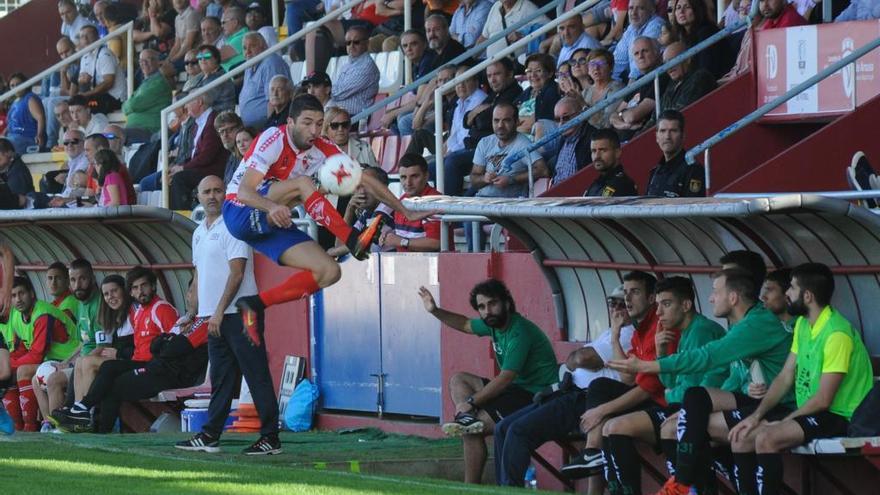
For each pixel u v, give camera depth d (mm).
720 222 25219
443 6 47094
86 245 39250
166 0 58031
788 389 22375
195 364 34156
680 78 35219
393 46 47312
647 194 30844
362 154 37094
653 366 22953
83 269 37688
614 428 23703
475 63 42500
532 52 43125
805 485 23500
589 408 25297
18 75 58469
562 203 25938
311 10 51125
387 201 24688
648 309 25594
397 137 41906
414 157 32625
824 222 23672
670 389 24422
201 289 29703
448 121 40469
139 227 37312
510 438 25750
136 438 31000
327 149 25078
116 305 36281
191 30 55000
